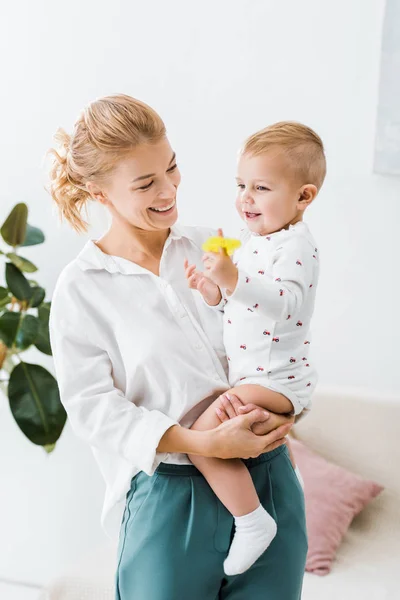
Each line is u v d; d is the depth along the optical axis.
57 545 2.93
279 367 1.41
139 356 1.40
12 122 2.74
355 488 2.35
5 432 2.90
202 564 1.41
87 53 2.64
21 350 2.44
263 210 1.45
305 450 2.46
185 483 1.41
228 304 1.44
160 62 2.59
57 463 2.87
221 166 2.59
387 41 2.35
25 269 2.54
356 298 2.57
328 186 2.52
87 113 1.36
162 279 1.43
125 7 2.58
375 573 2.18
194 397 1.42
